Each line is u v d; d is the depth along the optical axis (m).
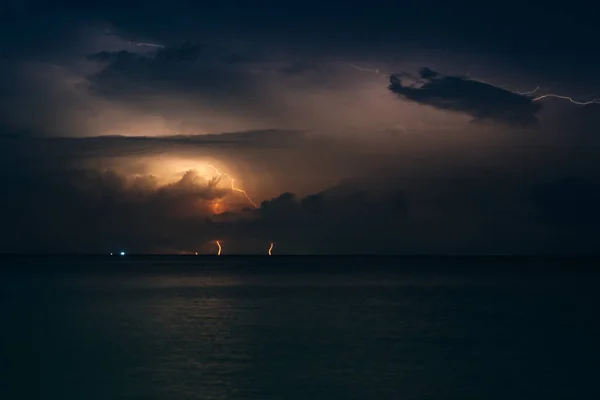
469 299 62.84
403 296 66.44
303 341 34.19
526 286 84.62
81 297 63.84
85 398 22.19
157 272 131.25
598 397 22.48
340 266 188.38
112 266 172.00
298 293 70.81
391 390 23.17
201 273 128.00
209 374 25.80
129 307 53.28
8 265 176.00
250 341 34.19
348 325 41.28
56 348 32.03
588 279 104.69
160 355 29.92
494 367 27.22
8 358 29.25
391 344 33.22
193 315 47.16
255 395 22.44
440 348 32.06
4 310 50.62
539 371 26.47
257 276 116.25
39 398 22.19
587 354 30.39
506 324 41.97
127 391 23.05
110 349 31.66
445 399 22.05
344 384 24.05
